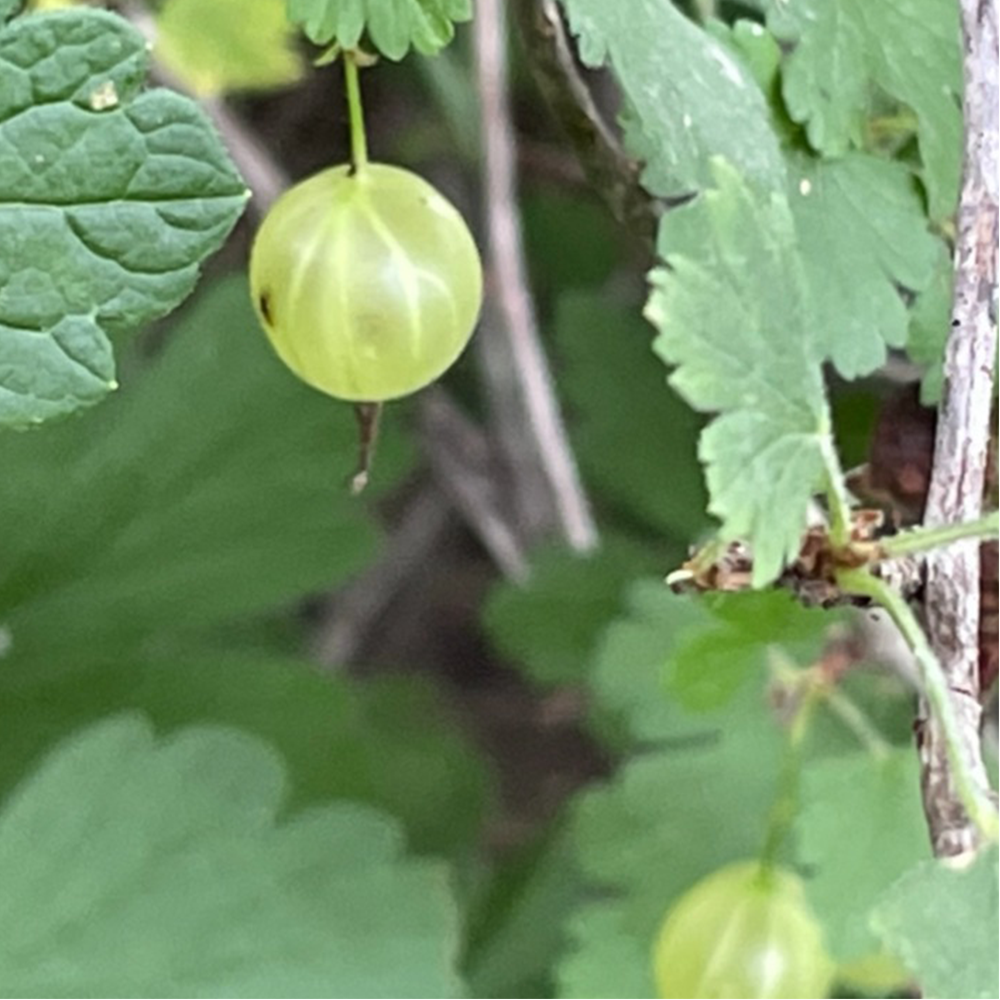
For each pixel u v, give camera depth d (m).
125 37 0.13
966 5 0.15
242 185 0.14
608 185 0.17
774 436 0.14
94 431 0.24
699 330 0.14
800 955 0.17
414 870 0.21
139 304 0.14
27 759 0.24
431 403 0.31
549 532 0.30
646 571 0.26
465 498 0.31
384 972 0.20
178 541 0.24
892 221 0.16
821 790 0.19
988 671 0.15
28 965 0.20
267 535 0.25
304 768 0.25
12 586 0.24
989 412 0.15
